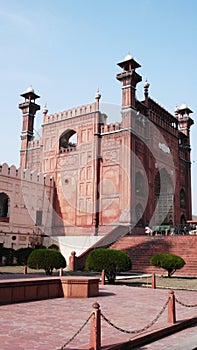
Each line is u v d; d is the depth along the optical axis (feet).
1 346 12.98
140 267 54.90
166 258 45.88
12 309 20.74
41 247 64.95
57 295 26.71
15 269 53.47
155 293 31.17
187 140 104.58
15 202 71.15
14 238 69.56
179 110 106.11
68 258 59.21
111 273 40.42
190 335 17.10
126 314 20.57
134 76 74.02
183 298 28.53
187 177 101.45
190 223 83.66
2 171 69.36
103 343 13.84
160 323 18.12
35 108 87.61
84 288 27.12
